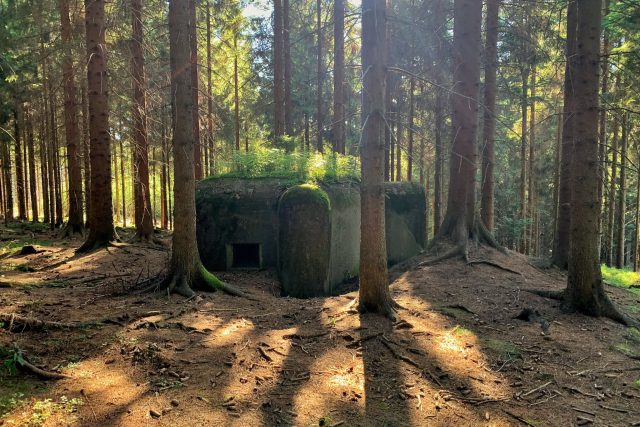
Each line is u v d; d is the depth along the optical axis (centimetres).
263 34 2095
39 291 737
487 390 462
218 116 2039
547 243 2939
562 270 1027
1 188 2784
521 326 643
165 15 1655
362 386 460
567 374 503
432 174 2666
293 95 2234
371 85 630
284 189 996
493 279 852
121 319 593
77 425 368
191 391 434
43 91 1608
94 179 1190
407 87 2083
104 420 378
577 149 704
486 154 1262
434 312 679
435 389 460
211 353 516
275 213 975
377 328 599
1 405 384
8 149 2223
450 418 411
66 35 1323
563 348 571
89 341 523
